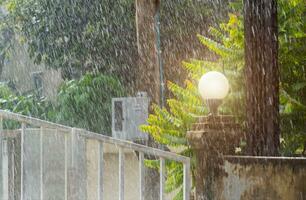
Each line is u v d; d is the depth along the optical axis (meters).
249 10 6.27
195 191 5.98
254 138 6.21
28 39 16.39
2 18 17.42
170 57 14.89
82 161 5.55
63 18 15.83
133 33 15.26
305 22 7.82
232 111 7.21
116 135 9.97
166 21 15.09
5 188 6.24
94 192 7.06
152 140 8.99
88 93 14.22
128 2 15.08
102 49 15.57
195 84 7.54
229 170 5.79
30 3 16.30
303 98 7.69
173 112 7.20
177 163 7.02
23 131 5.50
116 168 8.21
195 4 15.16
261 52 6.22
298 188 5.49
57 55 16.05
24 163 5.73
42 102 15.17
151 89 9.06
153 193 8.06
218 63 7.54
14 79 18.56
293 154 7.57
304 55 7.66
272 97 6.23
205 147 5.81
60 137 5.93
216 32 7.95
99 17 15.45
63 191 5.88
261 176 5.66
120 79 15.37
